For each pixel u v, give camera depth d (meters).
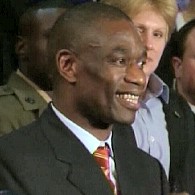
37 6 5.06
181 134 5.54
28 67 5.01
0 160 3.64
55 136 3.71
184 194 4.07
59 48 3.70
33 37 4.96
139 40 3.69
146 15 5.33
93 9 3.71
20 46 5.07
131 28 3.68
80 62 3.65
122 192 3.72
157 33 5.39
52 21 4.93
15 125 4.85
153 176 3.91
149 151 5.36
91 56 3.63
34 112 4.94
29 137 3.70
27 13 5.03
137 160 3.90
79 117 3.71
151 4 5.35
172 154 5.45
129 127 4.61
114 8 3.74
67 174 3.62
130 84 3.63
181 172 5.38
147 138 5.39
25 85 5.02
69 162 3.65
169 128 5.52
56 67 3.71
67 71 3.68
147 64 5.34
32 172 3.58
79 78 3.66
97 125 3.72
